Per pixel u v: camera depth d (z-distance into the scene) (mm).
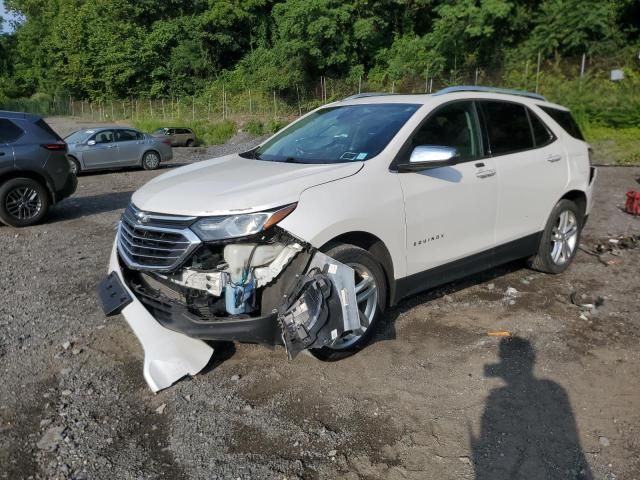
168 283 3504
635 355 3871
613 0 25844
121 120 44906
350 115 4582
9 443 2969
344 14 34781
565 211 5461
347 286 3348
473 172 4418
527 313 4559
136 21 53250
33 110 53219
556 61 24578
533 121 5199
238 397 3375
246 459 2836
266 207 3246
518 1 26578
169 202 3463
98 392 3459
